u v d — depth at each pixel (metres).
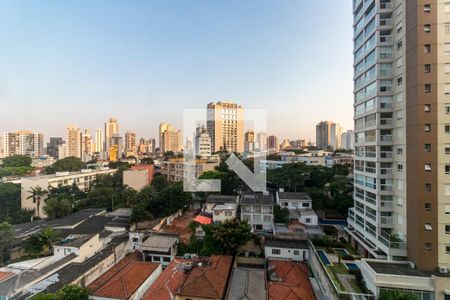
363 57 31.86
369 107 30.56
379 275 21.50
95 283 25.47
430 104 23.53
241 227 31.69
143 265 27.97
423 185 23.41
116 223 43.62
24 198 57.78
